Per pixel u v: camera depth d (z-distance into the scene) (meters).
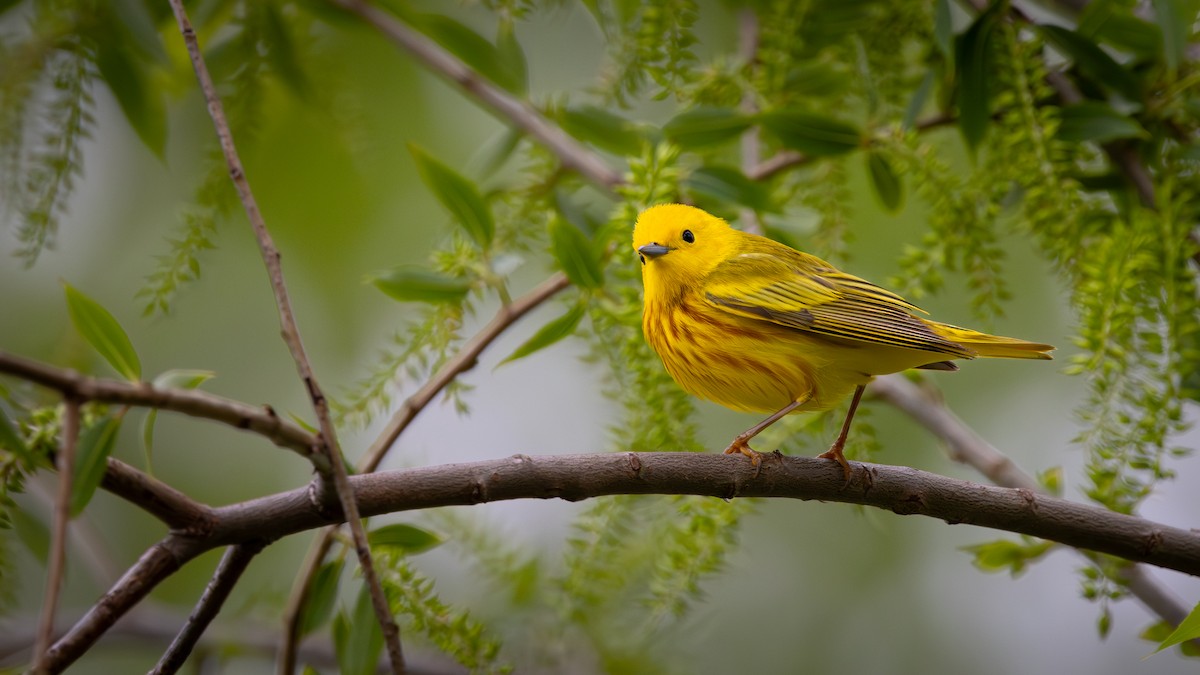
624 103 3.79
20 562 3.92
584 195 3.90
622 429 3.74
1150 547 3.70
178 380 3.65
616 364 3.74
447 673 3.84
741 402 3.78
